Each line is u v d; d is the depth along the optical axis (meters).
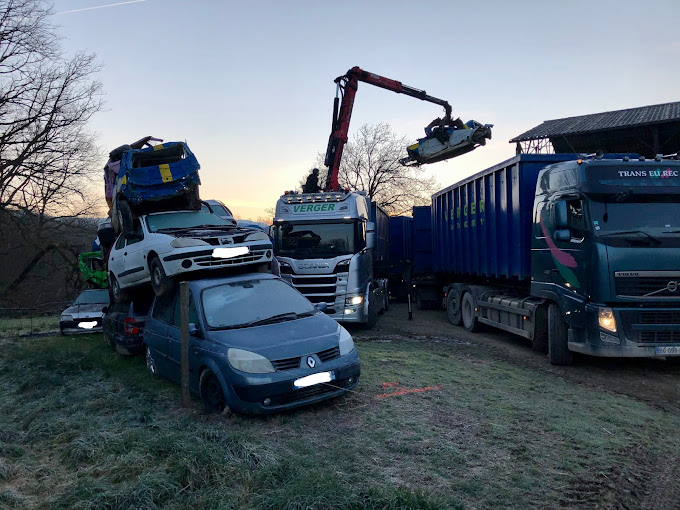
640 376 8.00
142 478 4.07
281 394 5.67
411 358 8.91
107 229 12.00
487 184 12.09
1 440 5.41
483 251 12.41
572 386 7.33
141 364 8.92
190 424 5.54
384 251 18.53
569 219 8.26
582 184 8.05
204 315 6.48
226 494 3.87
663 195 7.96
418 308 17.91
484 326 12.63
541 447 4.92
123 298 10.41
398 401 6.34
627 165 8.11
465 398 6.50
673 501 3.95
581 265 7.95
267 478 4.10
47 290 30.09
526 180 10.11
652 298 7.48
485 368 8.35
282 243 12.49
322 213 12.45
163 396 6.91
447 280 16.88
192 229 8.90
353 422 5.65
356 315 12.20
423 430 5.34
